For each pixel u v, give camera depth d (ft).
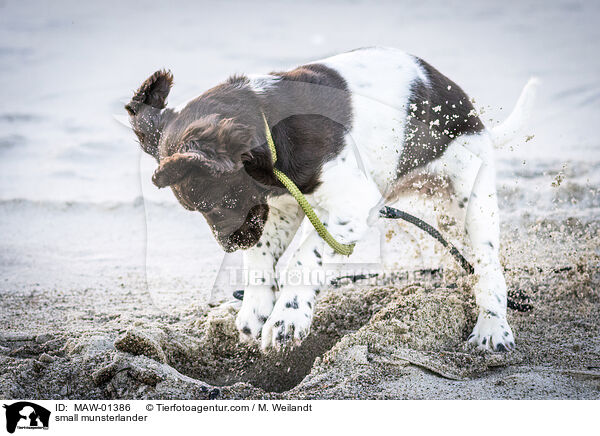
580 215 21.49
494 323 13.52
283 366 13.48
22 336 14.47
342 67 13.14
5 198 27.43
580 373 12.33
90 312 16.52
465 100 14.48
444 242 14.94
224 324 13.66
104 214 26.17
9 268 20.77
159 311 15.34
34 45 46.01
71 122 35.37
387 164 12.98
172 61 42.01
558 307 15.39
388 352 12.92
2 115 36.04
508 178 26.17
